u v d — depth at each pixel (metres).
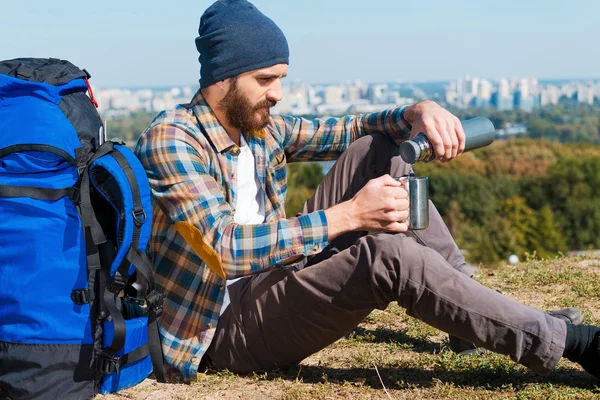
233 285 2.64
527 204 43.97
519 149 47.22
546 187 43.97
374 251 2.31
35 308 2.27
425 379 2.64
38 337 2.27
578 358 2.36
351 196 2.72
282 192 2.82
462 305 2.28
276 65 2.52
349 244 2.65
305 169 41.84
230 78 2.50
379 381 2.63
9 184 2.24
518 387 2.49
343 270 2.36
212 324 2.56
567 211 43.31
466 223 41.97
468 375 2.62
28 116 2.29
